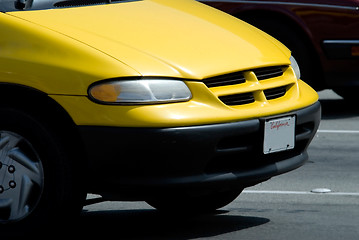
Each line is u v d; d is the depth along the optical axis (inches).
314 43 704.4
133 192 356.8
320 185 505.0
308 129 404.8
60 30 366.6
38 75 356.2
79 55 356.5
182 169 354.9
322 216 428.1
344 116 724.0
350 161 571.5
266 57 398.6
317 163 565.3
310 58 710.5
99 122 350.0
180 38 385.1
